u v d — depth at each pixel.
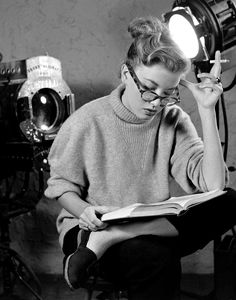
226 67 1.89
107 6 2.41
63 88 2.15
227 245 1.99
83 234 1.42
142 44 1.45
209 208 1.46
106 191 1.61
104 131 1.61
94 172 1.60
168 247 1.33
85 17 2.44
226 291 1.97
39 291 2.24
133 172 1.61
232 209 1.46
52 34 2.48
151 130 1.62
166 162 1.63
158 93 1.45
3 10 2.52
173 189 2.42
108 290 1.52
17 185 2.53
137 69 1.46
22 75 2.05
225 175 1.61
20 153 2.05
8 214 2.15
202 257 2.45
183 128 1.66
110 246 1.35
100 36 2.43
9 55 2.53
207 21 1.80
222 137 2.38
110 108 1.61
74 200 1.55
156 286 1.28
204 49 1.81
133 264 1.29
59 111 2.13
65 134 1.62
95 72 2.46
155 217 1.37
